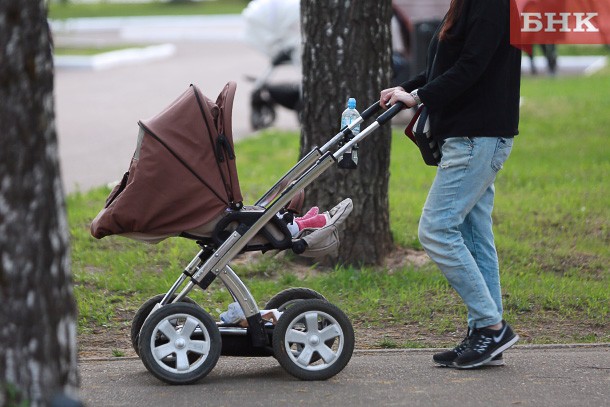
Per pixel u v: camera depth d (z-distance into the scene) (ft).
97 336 50.21
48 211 27.35
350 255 60.18
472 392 39.11
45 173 27.25
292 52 121.39
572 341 48.62
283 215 41.34
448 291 56.13
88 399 38.34
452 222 40.78
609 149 97.55
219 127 39.63
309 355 40.45
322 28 58.18
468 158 40.29
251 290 55.77
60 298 27.86
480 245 42.88
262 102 123.65
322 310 40.42
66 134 118.73
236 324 41.96
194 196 39.37
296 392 39.04
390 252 62.23
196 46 234.58
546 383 40.45
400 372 42.19
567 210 73.82
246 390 39.37
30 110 26.81
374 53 58.34
